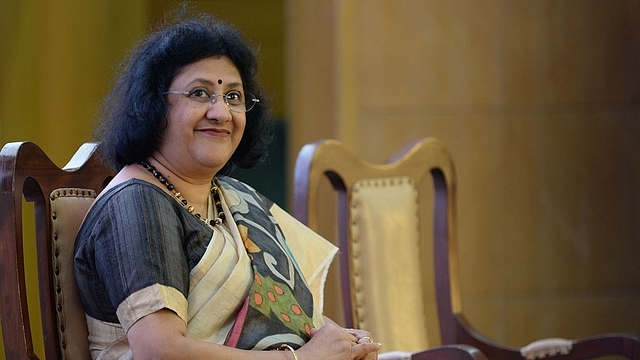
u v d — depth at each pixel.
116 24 10.84
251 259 4.19
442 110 9.20
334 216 9.23
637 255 9.48
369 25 9.06
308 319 4.27
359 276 5.99
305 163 5.74
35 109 10.19
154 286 3.71
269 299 4.10
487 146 9.28
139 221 3.81
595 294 9.46
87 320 4.06
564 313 9.40
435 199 6.62
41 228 4.15
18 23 10.05
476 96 9.24
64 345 4.12
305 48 9.58
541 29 9.33
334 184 6.04
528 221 9.35
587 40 9.39
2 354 7.88
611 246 9.47
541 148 9.35
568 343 6.00
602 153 9.44
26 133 10.09
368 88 9.08
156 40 4.16
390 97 9.11
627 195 9.47
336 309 9.36
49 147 10.29
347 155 5.99
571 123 9.39
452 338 6.38
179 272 3.82
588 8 9.38
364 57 9.06
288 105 9.99
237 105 4.27
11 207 3.88
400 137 9.12
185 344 3.68
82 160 4.53
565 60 9.37
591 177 9.42
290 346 4.05
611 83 9.43
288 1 9.84
